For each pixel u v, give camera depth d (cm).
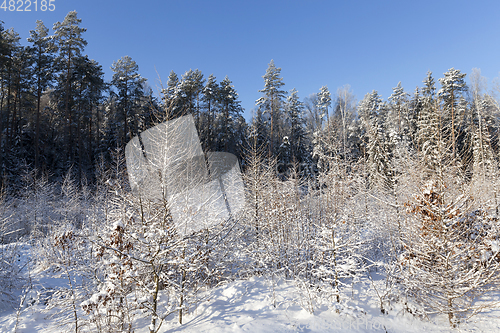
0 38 2250
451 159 622
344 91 3503
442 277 570
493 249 541
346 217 877
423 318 592
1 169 2025
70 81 2455
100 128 3017
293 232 870
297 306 633
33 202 1625
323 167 2330
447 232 577
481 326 539
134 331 544
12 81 2412
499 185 788
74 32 2448
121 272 516
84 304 496
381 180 1066
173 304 611
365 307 629
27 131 2569
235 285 730
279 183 1159
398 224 794
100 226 806
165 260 533
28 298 732
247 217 876
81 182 1969
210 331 511
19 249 1055
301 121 3281
